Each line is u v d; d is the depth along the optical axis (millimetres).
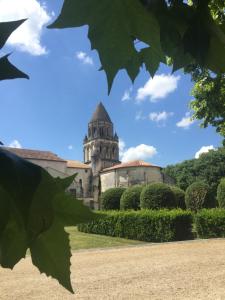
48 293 9109
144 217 20594
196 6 938
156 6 921
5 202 610
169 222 19734
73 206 787
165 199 26203
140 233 20594
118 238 21250
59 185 705
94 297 8758
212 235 19562
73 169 72625
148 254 15125
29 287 9703
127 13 916
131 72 1002
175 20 949
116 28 927
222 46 937
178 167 68125
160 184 26797
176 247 16875
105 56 950
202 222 19828
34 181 601
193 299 8375
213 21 931
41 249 806
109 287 9703
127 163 69125
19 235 716
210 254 14453
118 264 12984
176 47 1005
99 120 88625
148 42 957
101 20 904
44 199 638
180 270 11617
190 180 65188
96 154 80438
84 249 17234
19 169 601
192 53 958
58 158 55781
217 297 8453
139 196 28484
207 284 9680
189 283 9867
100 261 13664
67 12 883
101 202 31938
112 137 88562
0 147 640
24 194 592
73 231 24172
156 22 931
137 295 8883
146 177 65938
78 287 9750
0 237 669
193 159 67625
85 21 903
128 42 945
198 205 28578
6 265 755
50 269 813
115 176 68500
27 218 592
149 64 1009
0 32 673
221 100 6973
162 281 10219
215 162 64562
